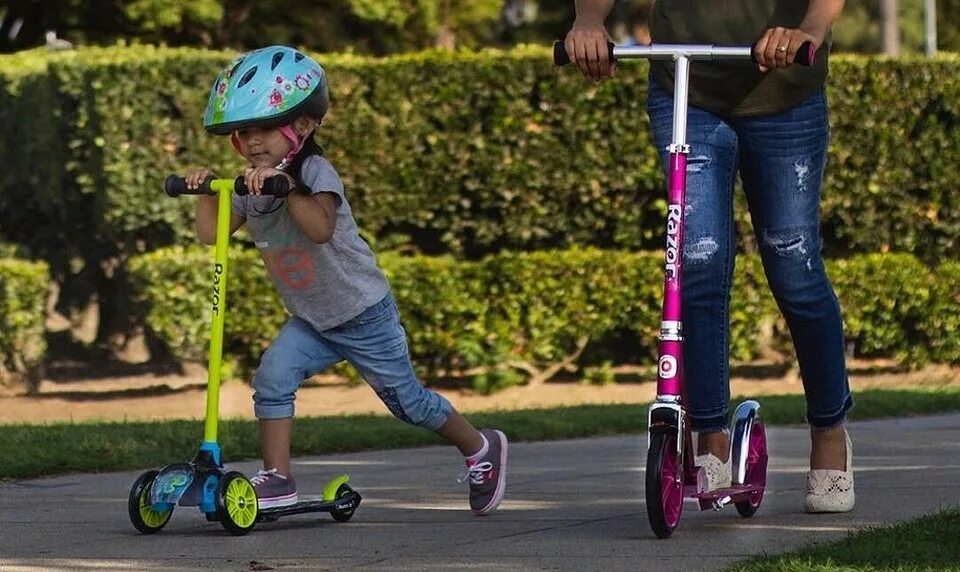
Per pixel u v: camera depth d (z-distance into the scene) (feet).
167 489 35.01
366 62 91.61
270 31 130.52
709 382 35.65
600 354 93.20
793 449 55.62
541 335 90.38
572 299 90.22
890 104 92.63
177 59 89.04
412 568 30.19
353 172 91.61
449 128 91.56
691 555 31.12
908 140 93.35
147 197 89.25
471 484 38.88
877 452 53.01
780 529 34.68
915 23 272.10
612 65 33.94
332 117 91.20
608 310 90.53
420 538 34.42
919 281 92.89
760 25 36.06
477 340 90.07
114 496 43.65
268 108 35.63
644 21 219.20
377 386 38.55
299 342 37.68
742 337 90.99
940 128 93.40
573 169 91.71
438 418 38.47
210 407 36.19
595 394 90.43
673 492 33.06
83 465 50.65
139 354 96.02
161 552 32.89
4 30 134.51
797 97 35.76
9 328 89.61
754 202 36.96
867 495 40.42
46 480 47.98
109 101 88.74
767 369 94.89
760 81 35.45
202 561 31.55
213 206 38.17
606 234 94.17
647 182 91.50
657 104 36.35
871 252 94.48
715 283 35.42
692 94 35.76
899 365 95.30
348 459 54.65
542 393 90.63
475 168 91.61
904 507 38.01
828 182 92.73
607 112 91.50
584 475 48.19
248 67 36.04
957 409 73.56
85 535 35.65
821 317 36.81
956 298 93.97
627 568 29.68
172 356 94.22
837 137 92.48
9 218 96.94
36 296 90.12
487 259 89.97
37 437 55.62
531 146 91.50
